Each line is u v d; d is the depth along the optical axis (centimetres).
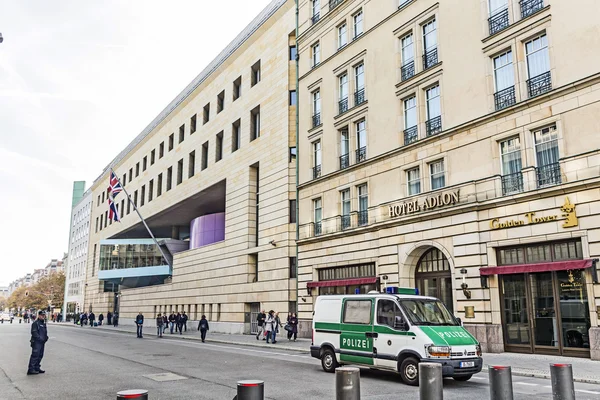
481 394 1055
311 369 1505
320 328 1479
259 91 3794
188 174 4875
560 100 1788
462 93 2166
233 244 3922
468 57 2159
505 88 2016
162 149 5756
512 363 1548
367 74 2744
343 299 1433
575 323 1686
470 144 2098
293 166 3325
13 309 15362
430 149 2284
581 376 1270
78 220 9862
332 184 2919
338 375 714
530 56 1942
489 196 1977
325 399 1002
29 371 1405
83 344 2627
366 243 2598
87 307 7850
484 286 1928
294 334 2839
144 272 5844
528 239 1811
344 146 2917
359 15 2912
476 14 2148
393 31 2589
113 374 1396
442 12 2311
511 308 1886
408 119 2480
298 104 3331
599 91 1680
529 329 1812
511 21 2002
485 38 2080
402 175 2427
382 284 2416
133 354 2031
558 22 1825
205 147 4659
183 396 1040
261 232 3544
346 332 1385
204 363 1681
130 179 6731
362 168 2691
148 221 6066
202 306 4331
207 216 4650
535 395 1041
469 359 1167
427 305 1302
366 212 2686
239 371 1459
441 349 1145
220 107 4475
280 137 3444
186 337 3356
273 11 3725
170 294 5066
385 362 1250
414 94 2441
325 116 3059
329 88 3055
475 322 1938
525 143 1884
